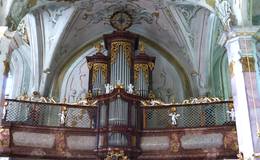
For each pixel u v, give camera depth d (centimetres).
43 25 1866
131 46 1866
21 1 1434
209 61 1880
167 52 2064
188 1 1645
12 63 1970
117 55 1814
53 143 1446
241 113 1221
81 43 2061
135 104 1538
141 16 1950
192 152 1427
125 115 1483
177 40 1941
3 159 1380
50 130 1461
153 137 1480
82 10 1864
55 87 1962
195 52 1898
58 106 1612
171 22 1888
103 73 1803
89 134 1484
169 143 1461
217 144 1411
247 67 1264
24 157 1405
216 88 1892
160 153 1452
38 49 1889
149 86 1789
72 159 1446
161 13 1873
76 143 1462
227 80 1895
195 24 1850
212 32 1838
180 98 1953
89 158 1450
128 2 1848
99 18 1969
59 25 1873
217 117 1529
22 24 1833
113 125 1452
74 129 1479
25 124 1438
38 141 1433
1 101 1277
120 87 1540
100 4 1848
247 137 1177
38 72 1902
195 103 1524
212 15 1756
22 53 1961
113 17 1950
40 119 1598
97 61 1834
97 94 1708
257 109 1205
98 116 1509
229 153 1380
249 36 1305
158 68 2031
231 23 1329
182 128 1468
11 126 1416
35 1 1566
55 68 1986
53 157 1433
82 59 2053
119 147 1419
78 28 1958
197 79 1889
